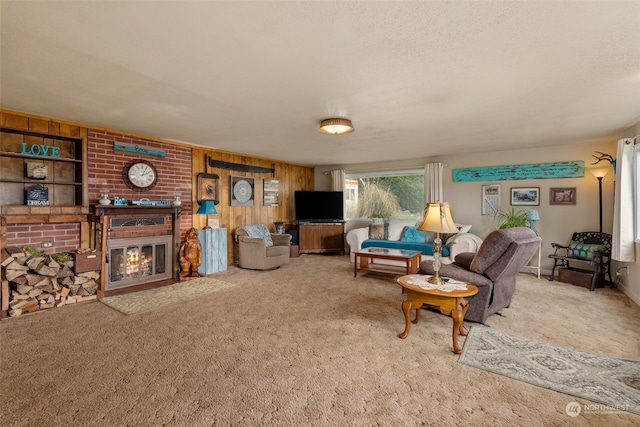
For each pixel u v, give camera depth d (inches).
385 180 282.4
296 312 129.5
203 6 60.4
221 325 115.5
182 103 118.5
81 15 63.4
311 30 69.1
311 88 103.0
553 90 103.7
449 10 61.7
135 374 82.6
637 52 78.1
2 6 60.1
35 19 64.8
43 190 136.5
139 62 85.0
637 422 65.7
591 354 94.2
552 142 188.5
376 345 100.1
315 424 64.8
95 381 79.2
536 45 74.9
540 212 204.1
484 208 222.5
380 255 177.9
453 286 103.8
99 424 64.2
